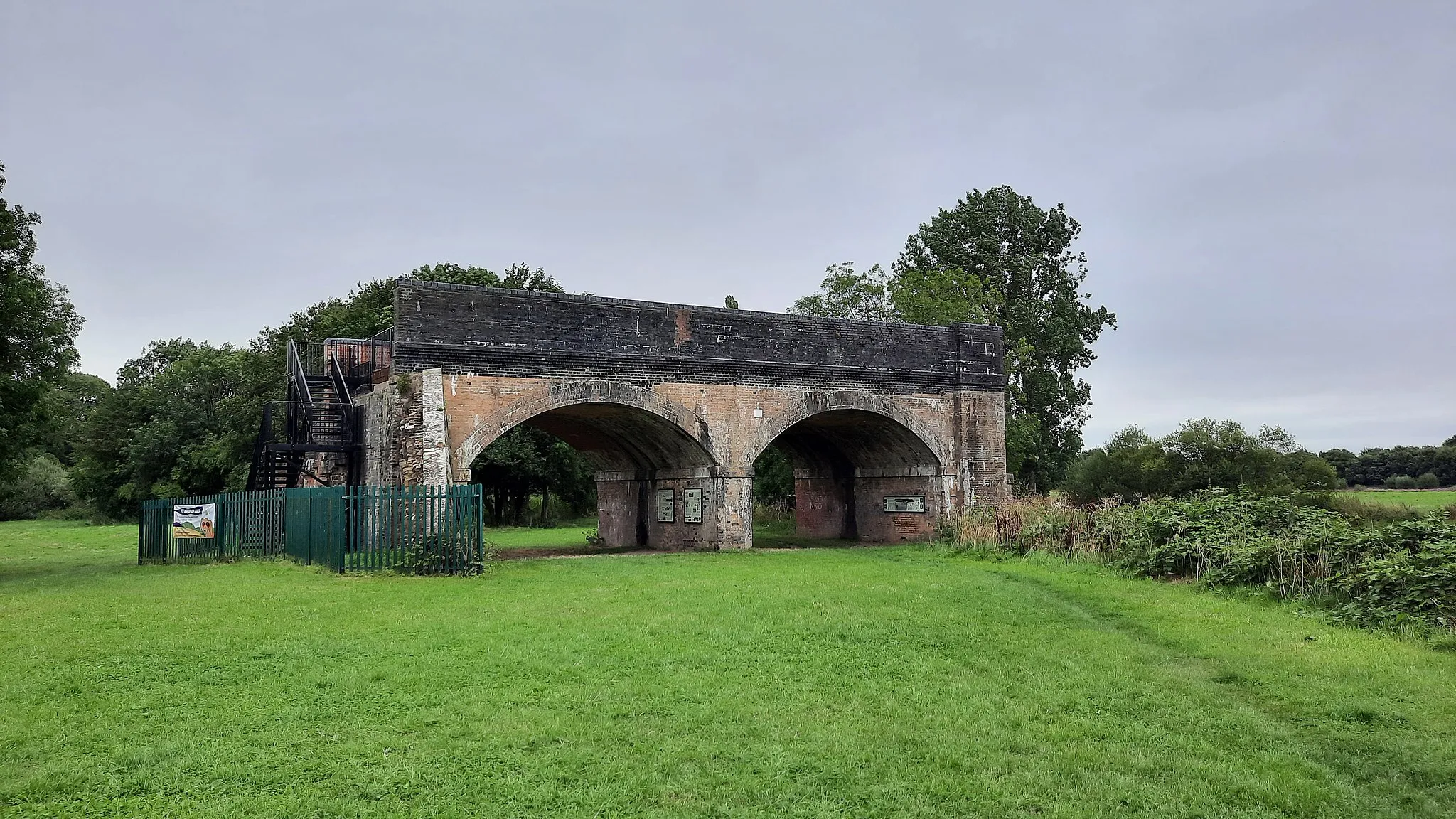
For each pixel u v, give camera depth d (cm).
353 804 650
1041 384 5125
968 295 4597
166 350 8281
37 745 761
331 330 4891
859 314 4722
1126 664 1065
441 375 2245
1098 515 2189
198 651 1100
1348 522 1692
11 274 2217
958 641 1188
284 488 2498
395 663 1038
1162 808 652
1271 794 674
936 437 2972
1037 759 748
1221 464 3472
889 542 3167
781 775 710
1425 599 1257
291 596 1566
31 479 6738
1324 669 1028
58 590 1702
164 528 2497
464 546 1964
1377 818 640
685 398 2580
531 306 2381
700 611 1409
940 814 645
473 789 678
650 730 809
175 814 632
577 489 5162
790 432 3234
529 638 1188
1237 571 1617
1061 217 5438
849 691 939
